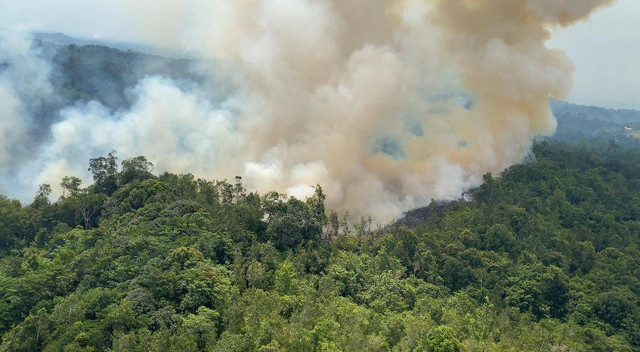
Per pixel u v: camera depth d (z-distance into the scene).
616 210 128.50
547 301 87.00
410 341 59.12
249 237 82.25
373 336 58.06
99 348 53.75
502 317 75.19
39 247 86.88
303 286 70.88
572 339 72.25
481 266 92.00
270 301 62.56
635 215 129.75
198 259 69.12
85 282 66.69
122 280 66.00
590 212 123.38
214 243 75.69
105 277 66.94
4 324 60.75
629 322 80.94
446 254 92.75
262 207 90.44
